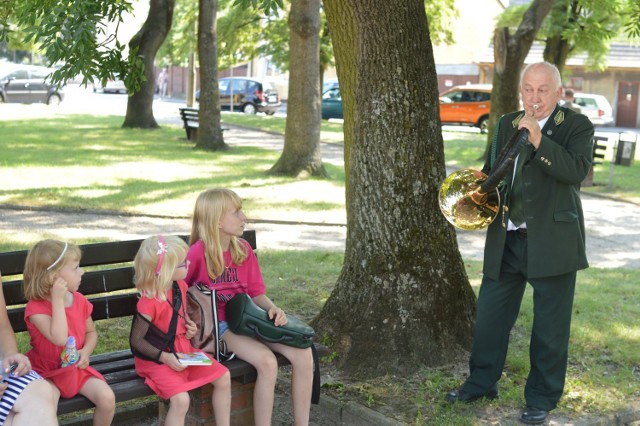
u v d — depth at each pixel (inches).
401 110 219.1
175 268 162.7
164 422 177.3
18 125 965.8
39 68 1393.9
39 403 144.0
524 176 184.5
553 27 841.5
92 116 1149.1
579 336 247.8
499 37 710.5
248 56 1216.8
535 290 188.2
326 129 1115.3
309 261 352.5
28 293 153.6
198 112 817.5
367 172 222.4
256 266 186.4
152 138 882.8
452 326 222.8
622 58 1612.9
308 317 267.3
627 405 199.6
